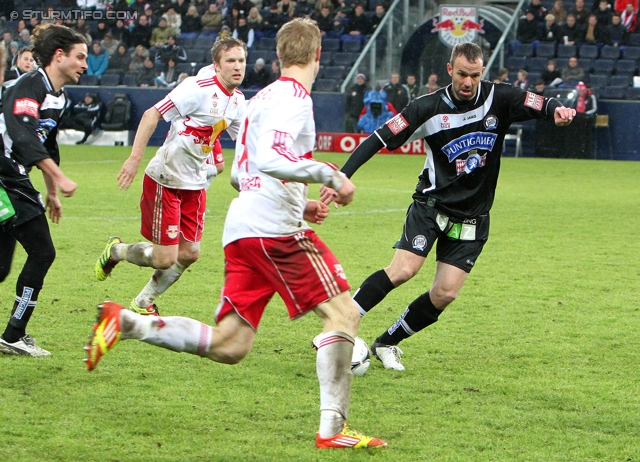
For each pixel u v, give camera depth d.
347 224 16.78
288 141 5.43
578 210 19.28
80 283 10.98
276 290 5.82
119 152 33.06
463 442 5.89
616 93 34.38
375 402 6.75
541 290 11.16
